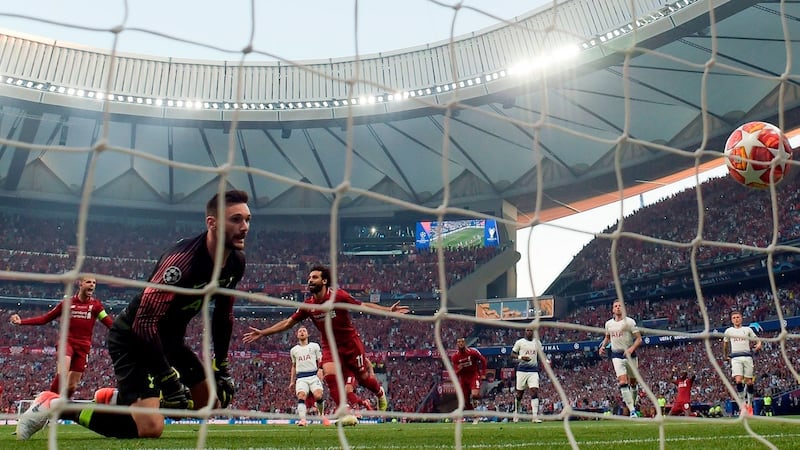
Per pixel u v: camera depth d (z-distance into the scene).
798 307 34.31
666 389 32.97
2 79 36.91
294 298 46.53
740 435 7.07
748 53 33.34
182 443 5.72
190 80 40.12
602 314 42.22
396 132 42.19
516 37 36.12
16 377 36.91
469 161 44.50
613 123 39.59
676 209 44.22
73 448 5.04
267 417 2.89
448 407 39.81
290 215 49.94
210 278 5.05
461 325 43.97
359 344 9.77
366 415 3.13
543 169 44.62
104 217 48.75
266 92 40.56
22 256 43.78
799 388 28.77
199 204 48.22
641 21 32.00
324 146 43.81
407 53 39.16
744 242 38.19
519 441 6.46
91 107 38.09
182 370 5.72
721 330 36.19
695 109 37.84
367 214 49.25
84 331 11.52
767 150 6.23
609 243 46.94
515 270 48.44
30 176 44.66
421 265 47.47
